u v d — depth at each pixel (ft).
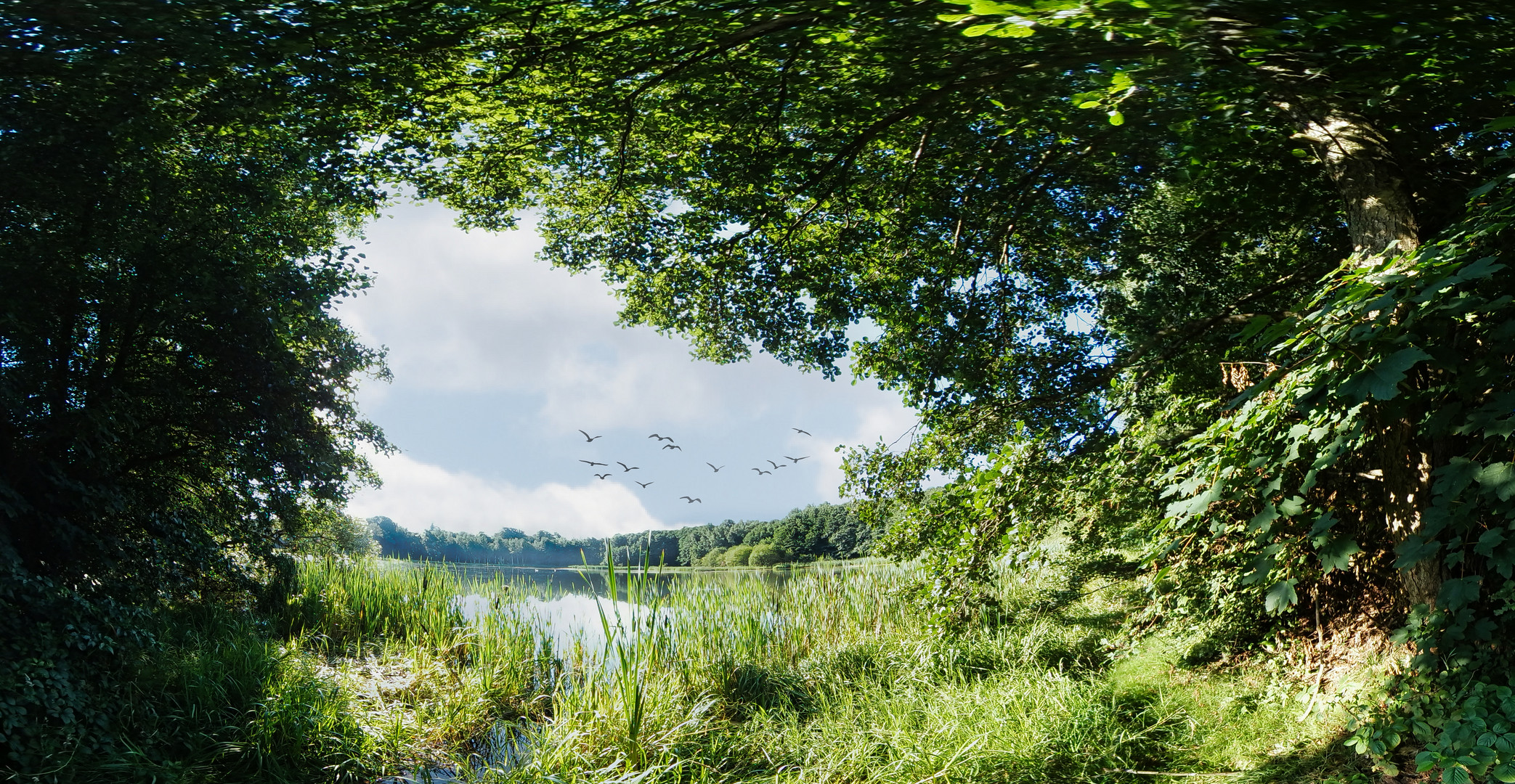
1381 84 15.19
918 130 22.45
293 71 18.52
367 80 19.27
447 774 22.03
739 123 22.86
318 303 35.01
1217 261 25.57
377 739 23.17
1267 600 13.30
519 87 22.06
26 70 18.37
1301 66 14.82
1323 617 19.17
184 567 32.12
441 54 19.42
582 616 44.06
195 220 28.94
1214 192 22.00
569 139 24.88
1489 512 12.75
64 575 27.12
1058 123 19.31
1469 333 12.83
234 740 21.42
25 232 25.58
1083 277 26.91
